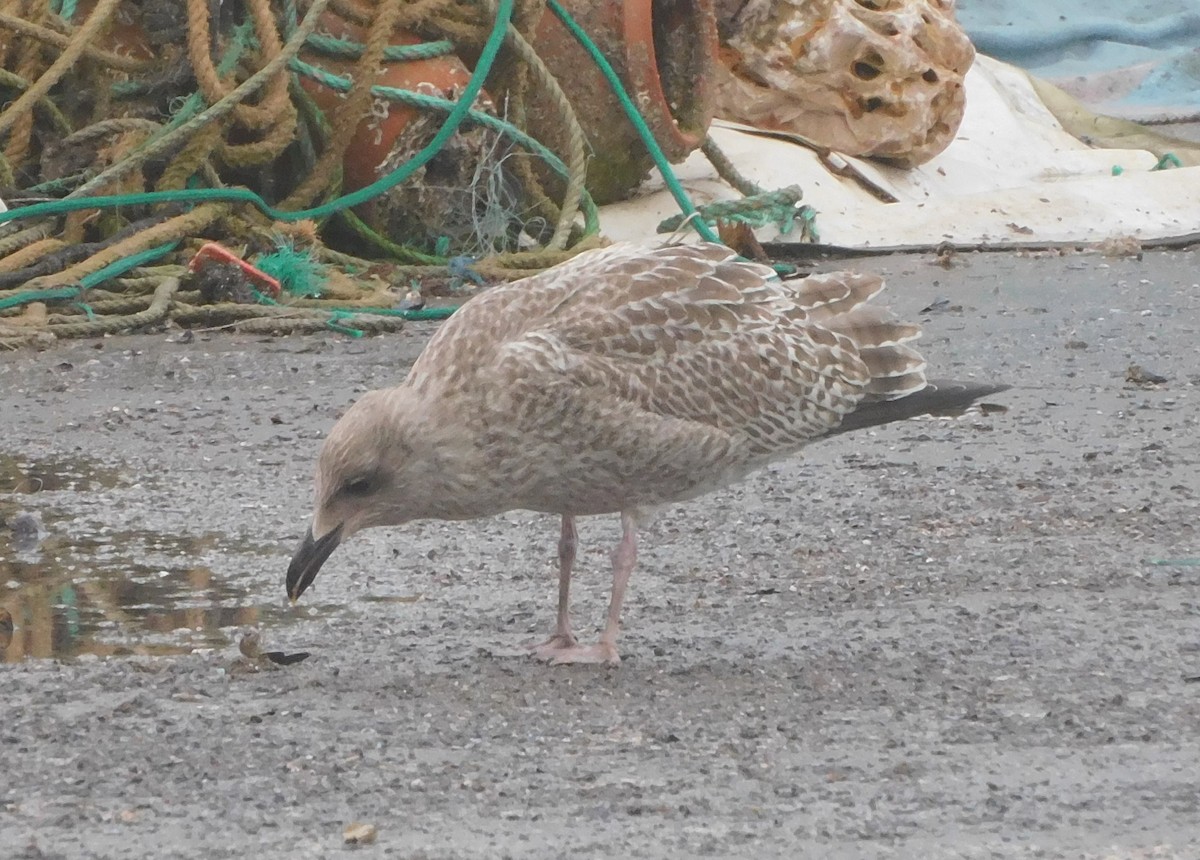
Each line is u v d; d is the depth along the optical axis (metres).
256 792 7.47
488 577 11.23
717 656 9.52
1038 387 16.31
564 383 9.17
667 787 7.52
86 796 7.43
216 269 20.33
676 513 12.50
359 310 20.33
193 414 15.75
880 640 9.73
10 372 17.48
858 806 7.26
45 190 21.31
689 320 9.66
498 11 22.66
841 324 10.22
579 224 24.11
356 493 9.12
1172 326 19.09
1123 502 12.55
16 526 12.33
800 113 26.73
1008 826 7.02
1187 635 9.70
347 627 10.18
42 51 22.08
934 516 12.29
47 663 9.45
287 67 21.83
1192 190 26.56
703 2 24.55
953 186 27.84
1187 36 38.47
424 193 22.92
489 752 8.00
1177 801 7.25
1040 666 9.20
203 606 10.64
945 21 27.08
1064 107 32.97
